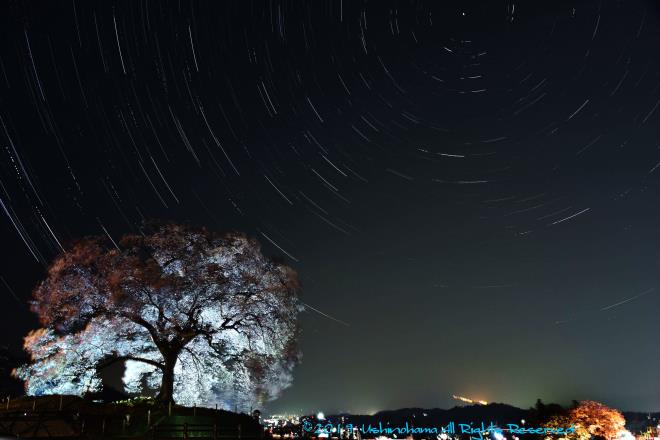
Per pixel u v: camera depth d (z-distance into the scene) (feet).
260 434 101.91
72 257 103.19
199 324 107.65
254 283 107.96
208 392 116.37
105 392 112.68
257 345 112.98
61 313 102.42
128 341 110.32
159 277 101.81
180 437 84.84
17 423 83.10
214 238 111.34
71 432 83.10
